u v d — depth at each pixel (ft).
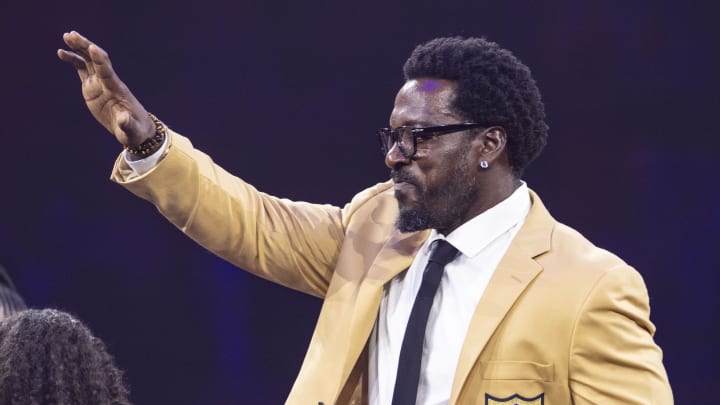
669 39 62.95
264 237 26.61
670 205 63.05
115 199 66.85
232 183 26.55
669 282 63.10
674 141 63.05
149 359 66.23
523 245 24.23
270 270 26.99
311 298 67.51
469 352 23.07
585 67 63.67
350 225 27.25
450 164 24.30
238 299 67.00
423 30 65.05
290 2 65.62
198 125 65.98
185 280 66.80
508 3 64.13
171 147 25.02
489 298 23.53
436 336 24.08
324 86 66.03
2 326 21.47
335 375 24.71
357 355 24.58
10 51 66.08
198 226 25.88
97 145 66.90
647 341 22.99
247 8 65.77
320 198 66.18
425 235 25.93
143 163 24.85
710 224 62.64
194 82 65.92
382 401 24.26
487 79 24.57
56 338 20.92
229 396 66.39
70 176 66.74
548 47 63.87
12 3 65.57
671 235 63.05
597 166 63.98
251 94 66.08
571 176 64.28
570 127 64.08
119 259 66.59
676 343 63.10
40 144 66.54
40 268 66.18
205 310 66.69
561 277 23.38
